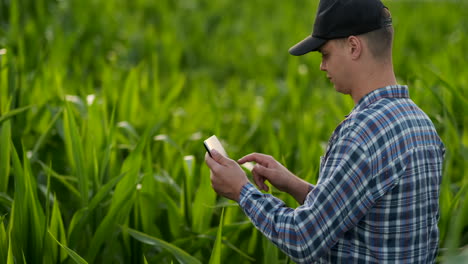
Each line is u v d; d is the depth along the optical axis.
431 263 1.73
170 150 3.57
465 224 2.40
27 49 5.14
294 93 4.90
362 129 1.53
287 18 10.93
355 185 1.50
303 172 3.19
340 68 1.63
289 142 4.11
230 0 12.46
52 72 4.60
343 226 1.51
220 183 1.69
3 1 5.95
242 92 6.55
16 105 3.40
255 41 9.11
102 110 3.65
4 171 2.64
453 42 8.28
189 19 9.95
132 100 3.99
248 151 3.71
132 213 2.56
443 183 2.53
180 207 2.81
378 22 1.58
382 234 1.56
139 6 10.38
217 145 1.80
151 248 2.61
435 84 4.30
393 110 1.57
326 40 1.64
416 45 8.98
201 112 4.57
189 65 7.98
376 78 1.61
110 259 2.33
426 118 1.67
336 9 1.60
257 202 1.61
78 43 6.81
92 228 2.48
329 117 4.14
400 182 1.54
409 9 11.88
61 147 3.38
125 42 7.79
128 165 2.56
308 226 1.51
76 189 2.88
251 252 2.53
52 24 6.71
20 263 2.12
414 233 1.58
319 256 1.53
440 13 11.38
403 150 1.54
